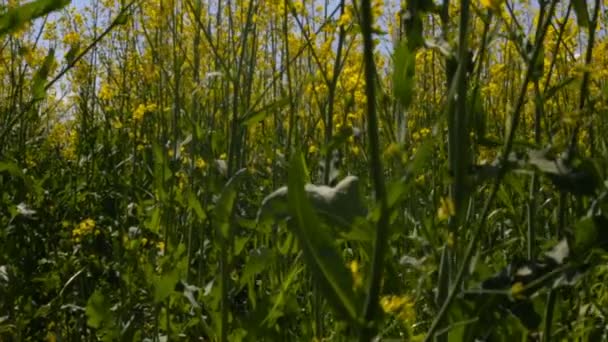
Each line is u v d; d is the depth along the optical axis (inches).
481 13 71.9
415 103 191.3
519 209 131.1
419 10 63.8
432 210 91.4
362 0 50.2
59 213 220.5
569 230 67.3
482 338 82.9
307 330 111.7
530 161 62.6
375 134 51.4
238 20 202.7
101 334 125.3
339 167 110.0
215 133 135.8
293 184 53.6
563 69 76.1
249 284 116.1
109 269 178.9
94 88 307.3
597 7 73.7
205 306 130.5
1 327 130.4
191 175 144.6
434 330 59.7
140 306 155.5
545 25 61.7
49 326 147.3
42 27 175.5
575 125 67.1
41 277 163.9
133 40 261.4
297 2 154.2
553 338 100.8
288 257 136.0
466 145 65.6
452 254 74.9
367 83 50.7
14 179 205.8
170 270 119.8
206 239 161.5
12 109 144.6
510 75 189.0
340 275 53.6
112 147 284.7
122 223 192.9
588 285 104.3
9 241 165.5
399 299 60.1
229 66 143.3
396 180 51.9
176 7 192.9
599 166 68.1
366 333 52.7
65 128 373.4
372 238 64.4
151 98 241.8
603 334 101.4
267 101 225.3
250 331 101.9
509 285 68.4
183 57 173.2
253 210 149.4
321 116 117.3
